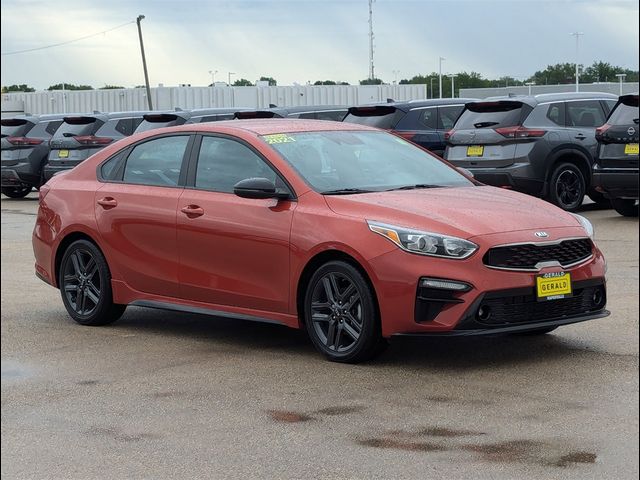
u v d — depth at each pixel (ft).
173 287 24.06
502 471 14.88
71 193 26.45
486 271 19.76
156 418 17.92
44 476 15.19
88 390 19.85
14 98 174.29
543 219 21.11
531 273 20.18
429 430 16.79
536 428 16.75
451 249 19.81
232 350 22.93
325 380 20.01
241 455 15.87
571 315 21.01
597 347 22.21
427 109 54.95
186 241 23.62
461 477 14.66
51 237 26.71
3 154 74.02
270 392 19.30
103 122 70.28
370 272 20.31
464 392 18.90
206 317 27.09
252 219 22.34
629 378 19.60
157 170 24.89
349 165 23.04
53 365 21.93
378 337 20.71
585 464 15.11
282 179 22.33
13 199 76.48
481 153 49.24
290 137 23.49
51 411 18.49
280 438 16.62
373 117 55.01
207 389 19.66
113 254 25.21
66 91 165.78
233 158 23.45
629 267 33.30
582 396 18.45
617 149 44.80
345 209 21.15
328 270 21.06
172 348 23.32
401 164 23.82
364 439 16.44
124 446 16.47
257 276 22.36
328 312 21.43
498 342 22.97
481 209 21.09
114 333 25.17
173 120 65.72
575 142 49.47
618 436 16.28
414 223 20.27
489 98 51.13
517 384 19.34
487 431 16.66
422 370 20.54
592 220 47.09
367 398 18.70
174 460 15.74
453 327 19.76
